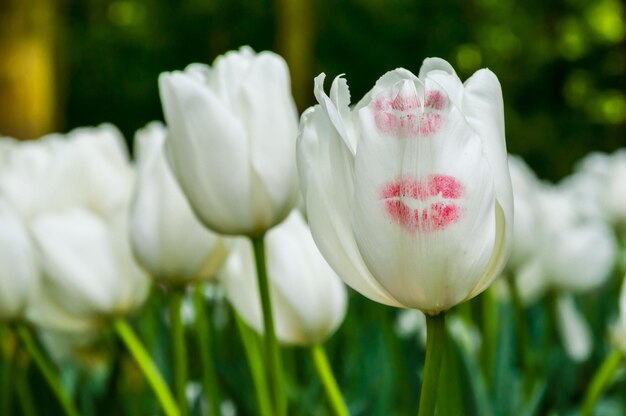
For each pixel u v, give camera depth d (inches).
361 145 20.1
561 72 269.0
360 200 20.2
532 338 51.0
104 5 287.1
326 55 279.3
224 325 45.9
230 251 28.2
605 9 258.8
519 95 273.0
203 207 25.3
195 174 25.1
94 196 36.1
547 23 266.4
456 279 20.3
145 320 44.1
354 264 20.9
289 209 25.6
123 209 30.1
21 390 32.8
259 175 25.1
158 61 285.9
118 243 30.1
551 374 43.3
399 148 20.0
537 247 37.1
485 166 20.1
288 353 40.5
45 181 35.7
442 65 20.9
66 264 29.6
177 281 28.0
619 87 261.1
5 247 28.9
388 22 279.9
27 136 125.0
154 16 285.4
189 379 42.5
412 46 282.4
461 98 20.6
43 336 41.0
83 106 286.4
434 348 20.7
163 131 28.2
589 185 68.1
